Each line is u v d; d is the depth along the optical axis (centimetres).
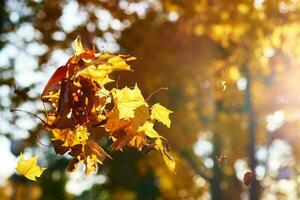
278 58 1396
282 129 1870
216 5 1141
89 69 255
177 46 1358
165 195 2112
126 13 1280
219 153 1736
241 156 1920
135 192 2562
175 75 1444
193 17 1194
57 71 262
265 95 1675
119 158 2433
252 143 1630
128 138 277
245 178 336
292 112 1711
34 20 1291
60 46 1292
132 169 2458
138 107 275
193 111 1734
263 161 1894
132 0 1272
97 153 276
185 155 1742
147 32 1337
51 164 3141
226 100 1667
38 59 1277
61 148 275
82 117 263
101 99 267
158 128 1738
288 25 1160
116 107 273
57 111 264
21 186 2811
